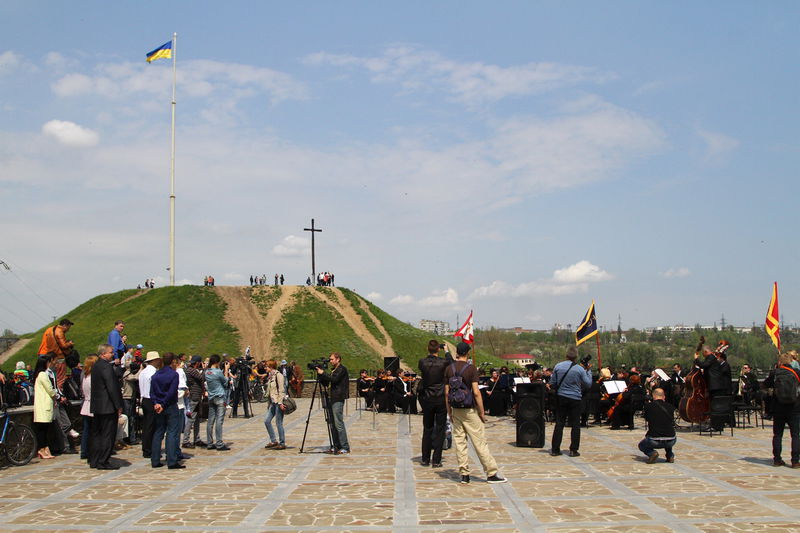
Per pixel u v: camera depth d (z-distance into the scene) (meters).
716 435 16.44
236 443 15.87
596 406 19.36
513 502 8.89
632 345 125.50
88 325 51.84
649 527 7.50
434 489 9.86
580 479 10.58
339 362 13.98
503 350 112.38
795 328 114.50
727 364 16.36
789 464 11.80
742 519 7.85
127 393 15.73
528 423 14.65
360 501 9.02
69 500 9.28
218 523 7.85
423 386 12.16
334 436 13.73
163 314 52.81
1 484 10.62
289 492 9.70
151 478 11.11
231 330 51.34
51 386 13.72
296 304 56.53
